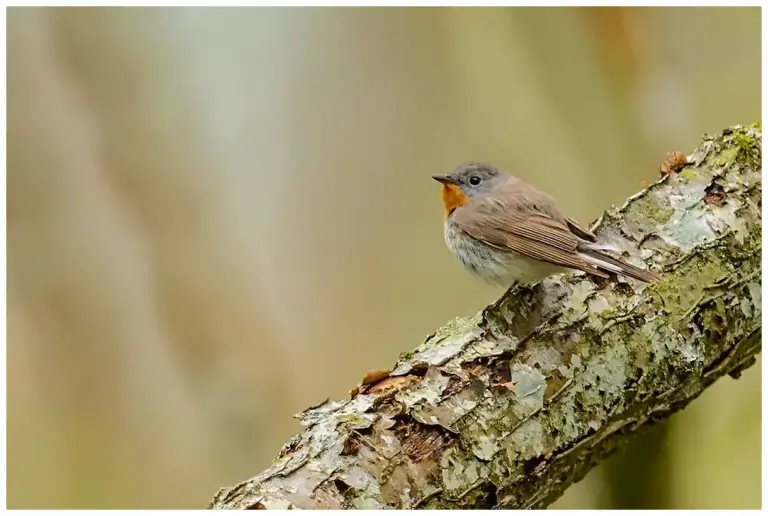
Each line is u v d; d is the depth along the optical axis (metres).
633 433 6.95
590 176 12.59
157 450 11.22
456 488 5.60
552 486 6.29
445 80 13.84
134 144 11.62
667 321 6.59
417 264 12.99
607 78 12.52
